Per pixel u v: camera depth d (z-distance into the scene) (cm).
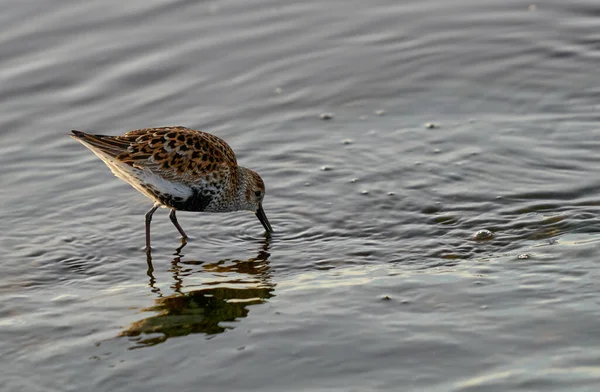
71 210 1421
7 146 1608
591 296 1047
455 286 1108
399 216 1350
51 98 1744
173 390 923
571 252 1173
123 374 963
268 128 1641
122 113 1700
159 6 2005
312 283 1161
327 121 1650
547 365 912
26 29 1923
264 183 1474
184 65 1828
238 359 973
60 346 1035
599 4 1953
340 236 1313
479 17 1950
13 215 1402
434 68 1789
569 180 1402
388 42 1877
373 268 1198
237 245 1316
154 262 1273
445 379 904
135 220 1401
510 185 1403
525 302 1048
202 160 1316
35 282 1217
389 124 1620
